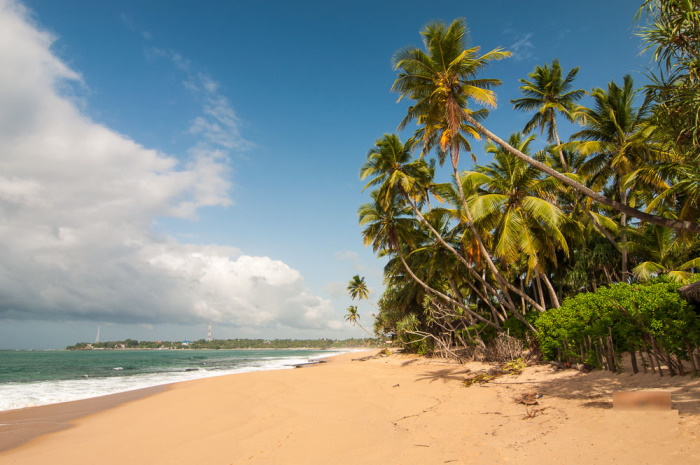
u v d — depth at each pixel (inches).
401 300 1437.0
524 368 661.9
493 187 775.1
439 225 1120.8
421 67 617.6
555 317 605.0
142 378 1153.4
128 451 342.3
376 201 1037.8
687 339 370.3
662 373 391.2
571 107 960.9
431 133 716.0
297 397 602.2
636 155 737.0
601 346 487.2
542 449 258.1
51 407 610.9
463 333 1146.7
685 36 308.2
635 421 274.4
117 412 548.7
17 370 1646.2
